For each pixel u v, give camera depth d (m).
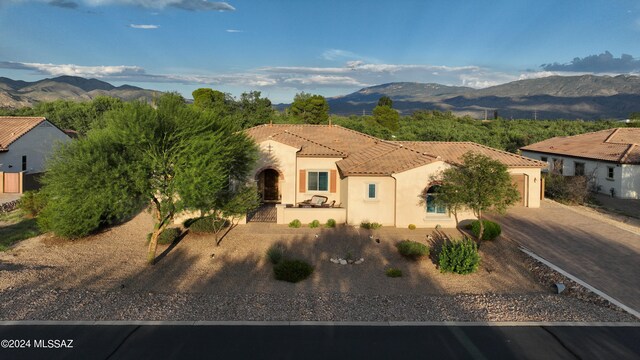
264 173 30.38
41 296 13.68
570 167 40.12
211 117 19.36
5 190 32.75
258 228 24.55
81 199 17.52
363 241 22.56
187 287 16.58
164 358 9.95
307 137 32.84
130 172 16.67
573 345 11.07
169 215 18.77
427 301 14.66
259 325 11.98
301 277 17.66
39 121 39.78
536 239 22.39
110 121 17.73
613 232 23.70
